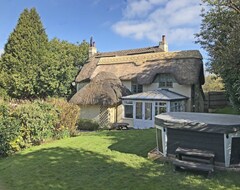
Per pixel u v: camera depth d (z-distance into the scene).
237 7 10.62
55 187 6.99
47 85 35.53
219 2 11.75
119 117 27.70
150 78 29.05
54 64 35.59
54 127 14.48
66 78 37.41
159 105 24.78
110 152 10.38
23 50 37.59
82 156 9.95
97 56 41.56
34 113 12.96
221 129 7.61
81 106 28.75
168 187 6.63
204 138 8.01
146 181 7.09
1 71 37.66
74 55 44.84
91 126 25.84
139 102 26.06
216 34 15.11
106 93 27.14
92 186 6.93
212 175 7.40
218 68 11.20
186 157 8.02
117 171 8.01
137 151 10.27
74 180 7.44
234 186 6.62
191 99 27.30
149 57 32.09
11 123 12.10
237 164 7.79
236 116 9.88
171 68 28.36
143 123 25.70
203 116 9.88
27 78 35.97
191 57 28.48
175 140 8.62
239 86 10.70
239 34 9.14
